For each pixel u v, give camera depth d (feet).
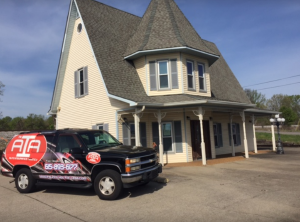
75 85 52.31
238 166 38.88
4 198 24.52
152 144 44.11
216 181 28.35
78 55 52.03
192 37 49.98
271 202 20.39
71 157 23.89
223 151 59.31
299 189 24.35
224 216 17.47
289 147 80.64
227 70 70.38
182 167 38.68
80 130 26.11
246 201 20.77
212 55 48.93
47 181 25.18
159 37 46.42
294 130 174.91
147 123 44.60
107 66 43.57
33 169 25.58
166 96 44.14
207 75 50.44
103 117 44.93
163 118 45.24
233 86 66.54
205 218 17.19
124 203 21.21
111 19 53.42
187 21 54.13
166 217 17.58
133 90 43.83
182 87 44.75
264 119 220.23
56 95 57.72
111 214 18.61
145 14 54.29
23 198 24.30
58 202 22.40
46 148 25.43
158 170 25.29
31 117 171.83
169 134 45.14
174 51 45.03
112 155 22.44
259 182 27.58
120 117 41.93
